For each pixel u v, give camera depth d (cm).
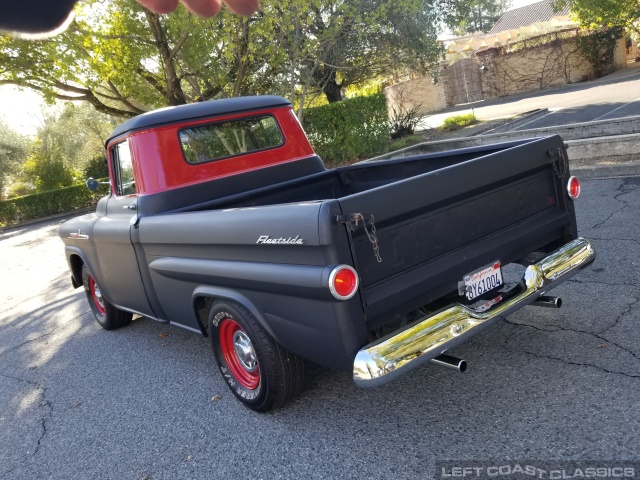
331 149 1555
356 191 504
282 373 326
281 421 340
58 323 667
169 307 419
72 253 569
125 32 1310
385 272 276
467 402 315
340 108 1508
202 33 1316
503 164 322
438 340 275
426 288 288
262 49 1460
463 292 310
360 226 259
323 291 256
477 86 3108
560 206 366
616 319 374
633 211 605
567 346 353
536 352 354
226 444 328
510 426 283
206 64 1461
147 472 315
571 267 341
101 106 1619
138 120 438
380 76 2033
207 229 334
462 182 301
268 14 1307
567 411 285
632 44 3164
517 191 341
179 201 436
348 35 1544
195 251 357
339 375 383
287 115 511
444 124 1869
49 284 906
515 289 327
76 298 773
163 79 1552
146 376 453
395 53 1753
